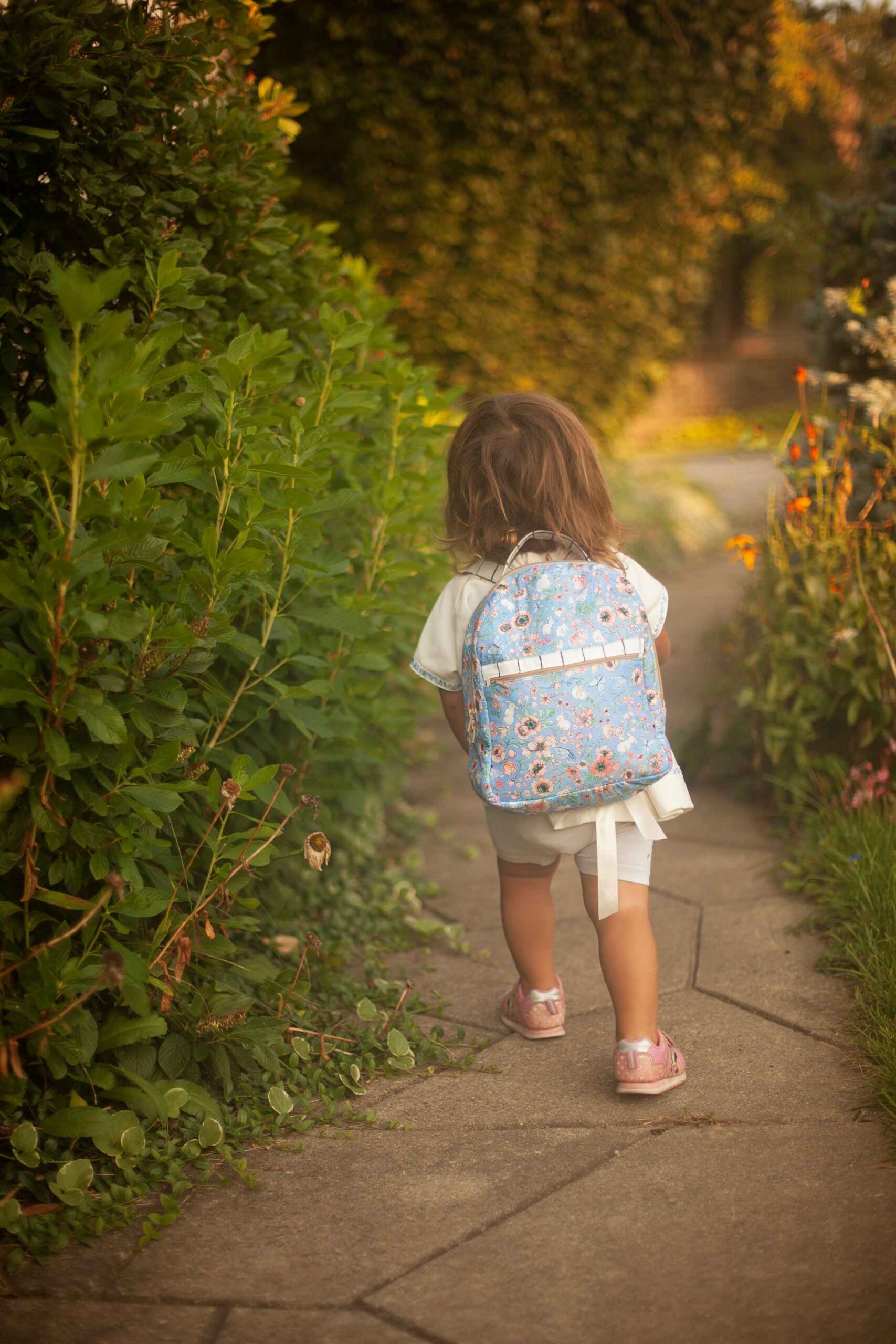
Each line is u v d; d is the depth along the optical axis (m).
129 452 1.93
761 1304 1.84
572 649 2.34
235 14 3.10
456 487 2.58
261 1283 1.94
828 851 3.54
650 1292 1.89
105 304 2.67
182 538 2.30
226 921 2.53
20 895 2.26
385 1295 1.90
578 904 3.69
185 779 2.61
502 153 8.67
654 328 10.50
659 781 2.46
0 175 2.47
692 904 3.59
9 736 2.07
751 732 4.54
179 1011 2.47
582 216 9.32
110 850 2.26
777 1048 2.69
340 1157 2.32
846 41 11.45
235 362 2.43
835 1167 2.20
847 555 3.93
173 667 2.31
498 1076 2.64
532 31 8.14
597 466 2.58
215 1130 2.29
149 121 2.81
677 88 8.84
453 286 9.16
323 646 3.11
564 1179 2.21
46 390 2.68
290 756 3.23
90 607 2.05
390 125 8.36
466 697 2.42
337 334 2.88
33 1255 2.00
